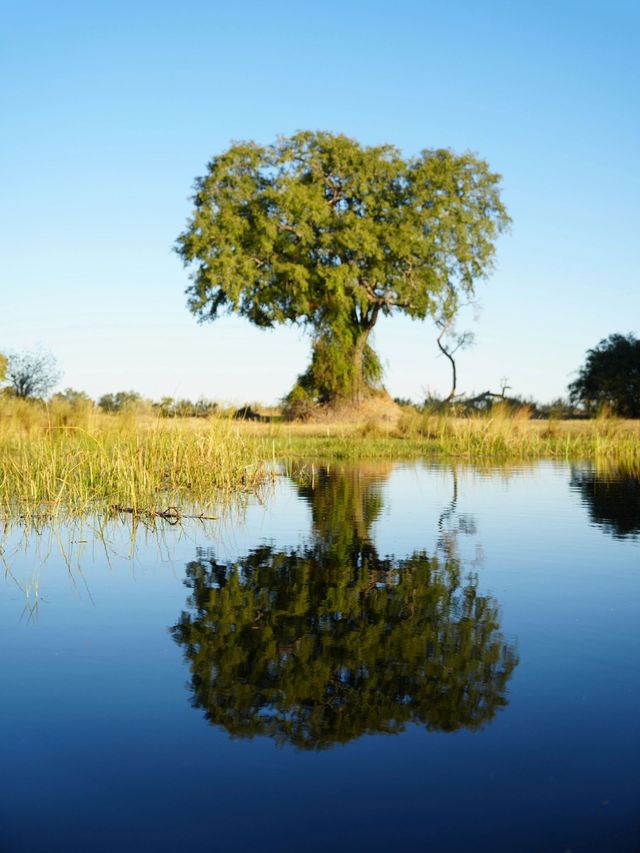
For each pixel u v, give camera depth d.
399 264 40.25
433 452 19.94
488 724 3.09
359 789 2.63
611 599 4.87
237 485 11.50
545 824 2.41
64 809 2.52
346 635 4.17
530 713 3.18
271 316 39.72
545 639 4.09
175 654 3.89
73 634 4.23
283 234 38.81
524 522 8.08
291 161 39.34
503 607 4.72
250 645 4.03
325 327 40.28
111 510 8.95
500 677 3.57
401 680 3.54
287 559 6.19
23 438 14.20
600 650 3.91
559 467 15.61
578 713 3.18
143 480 10.26
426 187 39.75
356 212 40.44
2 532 7.57
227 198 38.75
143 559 6.23
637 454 18.97
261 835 2.37
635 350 40.84
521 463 16.70
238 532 7.50
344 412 40.47
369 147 39.94
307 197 37.41
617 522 8.05
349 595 5.00
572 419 33.22
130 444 11.29
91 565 6.01
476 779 2.69
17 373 34.19
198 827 2.41
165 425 12.95
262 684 3.51
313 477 12.81
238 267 37.47
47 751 2.90
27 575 5.68
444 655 3.85
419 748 2.91
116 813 2.50
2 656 3.89
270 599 4.95
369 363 43.47
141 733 3.04
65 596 5.06
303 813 2.49
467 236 39.75
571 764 2.77
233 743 2.96
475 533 7.41
